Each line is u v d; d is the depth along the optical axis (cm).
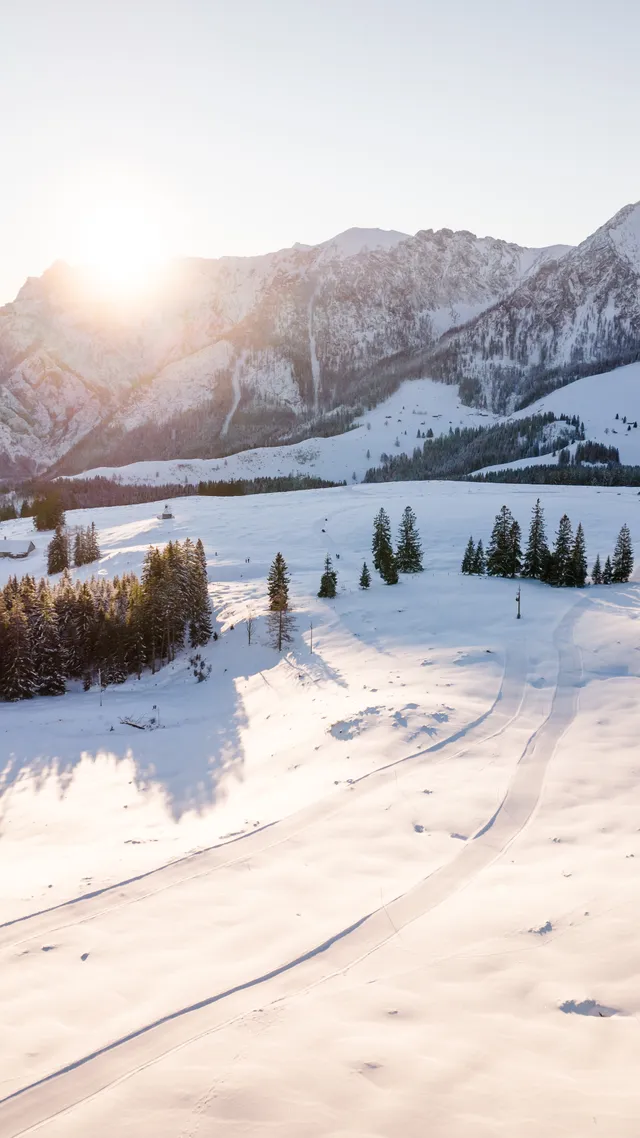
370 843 2461
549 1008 1456
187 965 1772
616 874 2047
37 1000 1659
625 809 2617
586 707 3962
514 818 2619
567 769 3084
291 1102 1240
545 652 5128
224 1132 1183
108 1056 1433
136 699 6197
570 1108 1155
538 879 2089
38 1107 1296
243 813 3133
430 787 2945
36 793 4178
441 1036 1398
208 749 4719
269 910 2036
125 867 2500
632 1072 1234
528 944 1716
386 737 3612
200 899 2138
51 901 2216
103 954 1858
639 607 6538
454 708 3947
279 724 4800
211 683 6462
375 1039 1405
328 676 5581
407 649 5809
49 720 5572
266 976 1691
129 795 4047
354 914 1970
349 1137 1141
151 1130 1209
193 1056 1408
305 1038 1432
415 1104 1202
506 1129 1122
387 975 1650
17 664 6359
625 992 1473
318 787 3111
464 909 1939
